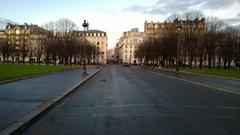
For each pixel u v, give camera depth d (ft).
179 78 142.51
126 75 167.63
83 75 143.54
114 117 40.83
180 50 319.27
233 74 195.11
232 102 57.82
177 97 64.90
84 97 63.82
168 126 35.27
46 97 58.29
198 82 116.37
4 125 33.24
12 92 66.23
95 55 554.05
